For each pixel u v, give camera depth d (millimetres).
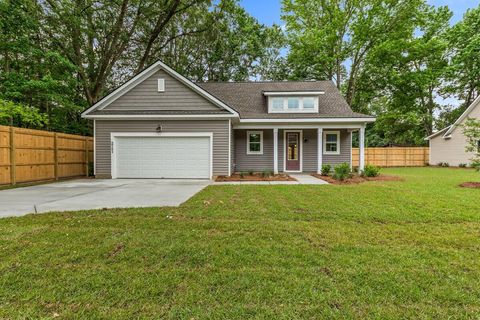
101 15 16062
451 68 21500
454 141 20406
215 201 6164
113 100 11711
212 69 24422
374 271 2723
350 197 6605
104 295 2311
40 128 14945
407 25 19469
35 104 14227
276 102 14094
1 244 3402
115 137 11461
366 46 20703
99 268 2795
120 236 3711
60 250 3229
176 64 21938
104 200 6375
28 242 3477
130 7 16281
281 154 14609
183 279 2576
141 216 4793
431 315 2047
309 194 7086
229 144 11375
